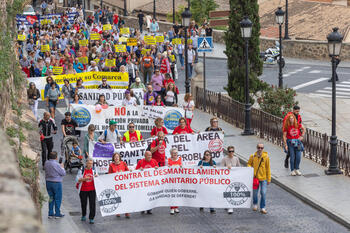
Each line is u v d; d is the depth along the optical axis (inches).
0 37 533.3
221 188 556.7
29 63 1224.2
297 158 681.6
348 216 550.6
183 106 850.1
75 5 3041.3
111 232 514.3
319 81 1363.2
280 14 1170.6
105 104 844.6
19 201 88.0
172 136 655.8
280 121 824.3
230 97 1082.1
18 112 596.7
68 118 704.4
